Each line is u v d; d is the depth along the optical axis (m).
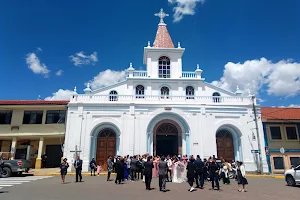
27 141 27.30
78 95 24.95
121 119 24.09
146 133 23.86
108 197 10.26
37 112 26.47
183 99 25.36
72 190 12.12
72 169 22.38
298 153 25.42
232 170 19.28
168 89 28.28
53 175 20.55
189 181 12.45
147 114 24.34
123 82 28.30
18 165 18.70
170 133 25.14
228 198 10.48
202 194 11.41
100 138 24.56
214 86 28.64
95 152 23.98
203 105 24.97
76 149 22.64
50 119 26.20
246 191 12.58
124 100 25.02
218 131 25.55
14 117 26.20
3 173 18.42
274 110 28.44
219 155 24.94
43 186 13.59
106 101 24.81
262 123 26.05
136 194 11.10
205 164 15.62
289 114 27.19
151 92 27.91
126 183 15.20
